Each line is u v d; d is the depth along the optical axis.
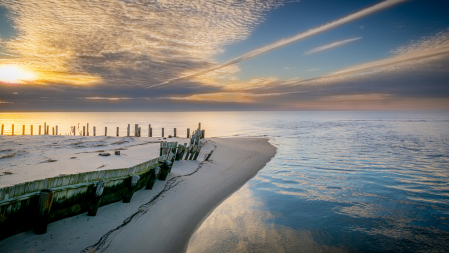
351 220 9.03
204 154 19.23
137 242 6.63
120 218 7.31
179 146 14.80
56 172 10.31
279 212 9.66
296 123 78.56
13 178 9.28
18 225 5.22
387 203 10.66
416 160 19.72
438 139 32.50
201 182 12.65
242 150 24.31
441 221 8.96
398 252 7.09
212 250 6.89
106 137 24.72
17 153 14.24
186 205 9.75
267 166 17.89
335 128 54.75
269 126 65.31
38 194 5.45
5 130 51.91
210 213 9.40
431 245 7.43
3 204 4.80
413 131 44.09
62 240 5.63
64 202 6.09
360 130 48.25
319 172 16.05
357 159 20.33
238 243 7.32
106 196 7.45
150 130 29.36
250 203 10.56
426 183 13.48
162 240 7.08
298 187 12.84
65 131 52.00
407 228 8.47
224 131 50.94
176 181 11.60
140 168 8.92
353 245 7.39
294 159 20.52
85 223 6.48
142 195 9.23
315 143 30.41
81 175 6.45
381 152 23.61
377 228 8.46
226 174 15.05
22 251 4.98
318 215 9.43
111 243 6.19
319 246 7.32
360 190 12.35
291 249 7.12
